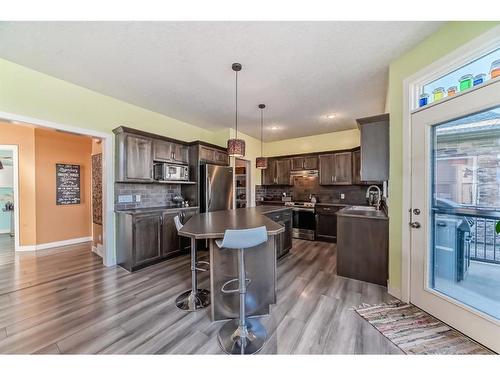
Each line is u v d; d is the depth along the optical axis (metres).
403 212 2.22
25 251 3.99
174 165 3.90
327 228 4.75
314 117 4.19
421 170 2.04
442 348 1.58
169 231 3.54
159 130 4.00
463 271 1.83
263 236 1.64
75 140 4.67
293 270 3.11
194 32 1.93
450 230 1.92
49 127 2.69
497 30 1.51
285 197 5.99
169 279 2.78
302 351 1.56
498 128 1.60
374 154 2.64
